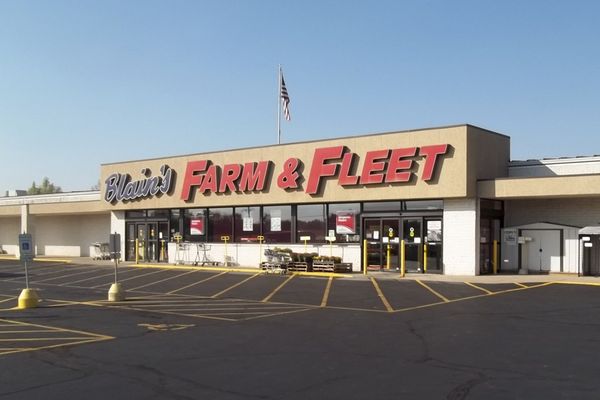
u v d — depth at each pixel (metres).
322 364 9.22
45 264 36.28
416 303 16.66
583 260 23.53
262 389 7.81
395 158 25.08
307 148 27.97
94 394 7.67
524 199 25.28
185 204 32.75
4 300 18.84
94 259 38.84
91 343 11.22
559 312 14.73
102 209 37.22
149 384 8.14
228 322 13.68
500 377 8.32
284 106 33.69
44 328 13.02
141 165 35.03
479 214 24.14
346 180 26.36
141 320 14.10
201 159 32.06
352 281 23.03
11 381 8.38
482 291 19.19
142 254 35.81
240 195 30.38
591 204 23.94
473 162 23.91
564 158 25.42
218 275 26.75
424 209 25.09
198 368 9.05
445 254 24.44
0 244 50.69
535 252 24.95
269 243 29.80
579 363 9.18
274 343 11.02
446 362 9.30
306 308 16.05
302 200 28.00
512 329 12.34
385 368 8.91
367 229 26.77
